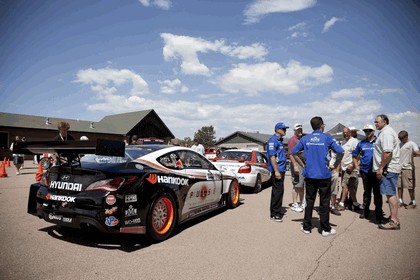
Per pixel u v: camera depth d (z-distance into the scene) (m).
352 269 3.27
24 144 4.16
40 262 3.34
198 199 5.20
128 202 3.71
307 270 3.23
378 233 4.73
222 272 3.15
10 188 8.70
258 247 3.97
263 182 9.55
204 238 4.35
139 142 12.38
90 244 3.99
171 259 3.50
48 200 3.96
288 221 5.46
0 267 3.17
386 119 5.12
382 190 5.04
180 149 5.15
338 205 6.77
